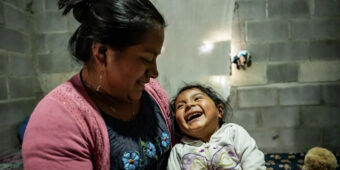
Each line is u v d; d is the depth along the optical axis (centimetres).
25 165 41
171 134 81
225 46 196
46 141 42
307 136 216
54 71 224
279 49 210
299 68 210
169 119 78
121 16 43
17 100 198
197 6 190
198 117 87
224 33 194
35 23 221
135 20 43
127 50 45
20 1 207
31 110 217
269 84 214
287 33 208
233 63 214
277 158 208
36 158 41
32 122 44
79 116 47
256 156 79
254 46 212
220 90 197
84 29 48
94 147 49
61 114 45
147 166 57
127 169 51
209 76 197
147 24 45
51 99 47
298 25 207
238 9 210
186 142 88
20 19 206
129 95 54
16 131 194
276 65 212
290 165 194
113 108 55
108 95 55
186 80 196
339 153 210
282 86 212
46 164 41
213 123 89
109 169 50
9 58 190
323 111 212
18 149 189
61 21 220
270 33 210
